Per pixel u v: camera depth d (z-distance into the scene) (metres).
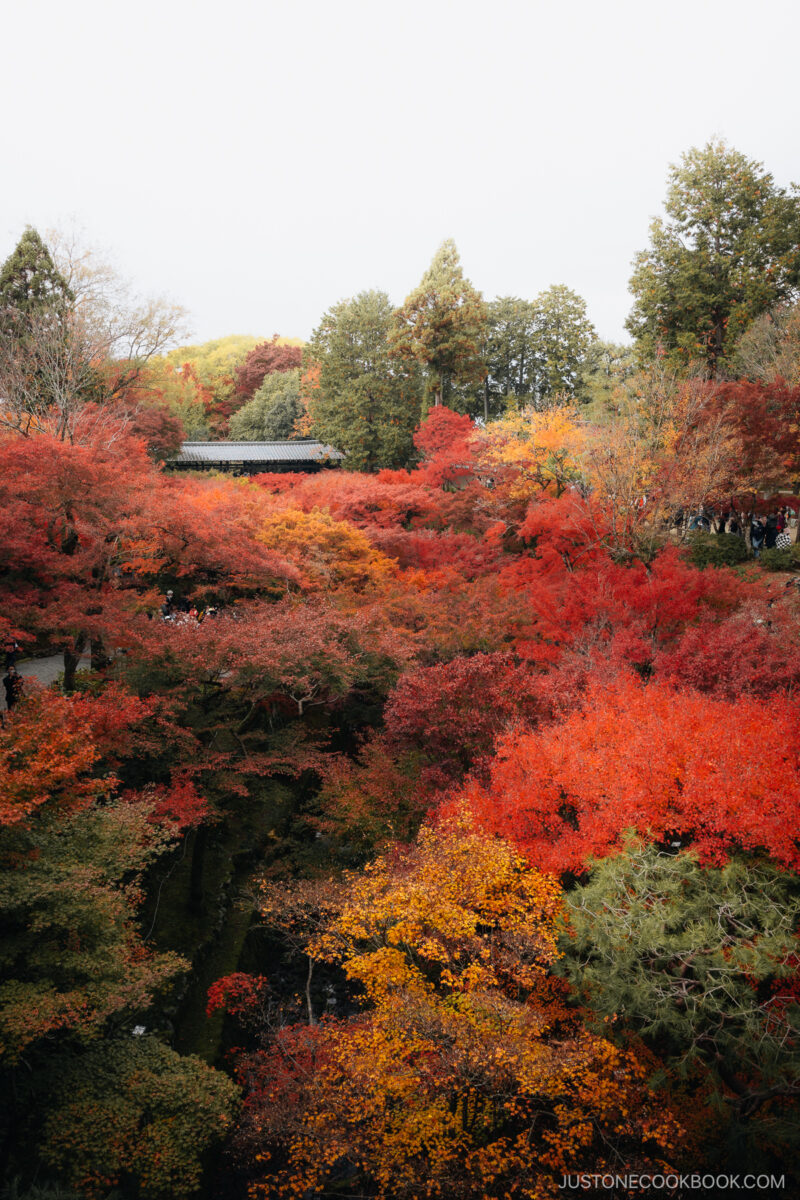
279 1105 10.59
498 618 22.03
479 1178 9.03
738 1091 9.39
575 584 21.47
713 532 32.97
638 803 11.02
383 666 20.92
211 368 86.44
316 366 66.81
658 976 9.39
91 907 9.74
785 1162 9.15
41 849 10.48
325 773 17.98
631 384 30.67
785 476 27.09
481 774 15.03
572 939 10.46
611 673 16.69
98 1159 8.86
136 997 10.00
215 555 19.89
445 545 31.20
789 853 9.63
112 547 18.14
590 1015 10.05
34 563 16.44
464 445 40.25
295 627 17.94
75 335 26.61
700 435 24.92
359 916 10.85
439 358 52.03
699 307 34.38
